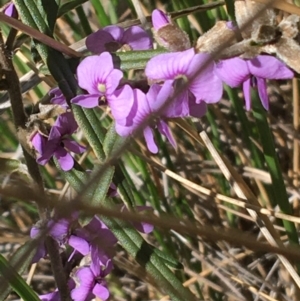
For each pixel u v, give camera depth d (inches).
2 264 4.1
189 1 6.9
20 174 4.6
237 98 7.2
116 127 3.9
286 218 5.8
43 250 4.7
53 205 2.6
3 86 4.3
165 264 4.6
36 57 4.6
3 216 7.5
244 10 3.5
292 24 3.4
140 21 5.2
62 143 4.4
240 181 6.2
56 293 5.3
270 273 7.7
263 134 6.1
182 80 3.6
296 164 7.7
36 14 4.4
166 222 2.8
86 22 7.2
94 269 4.7
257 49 3.5
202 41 3.7
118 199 6.2
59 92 4.4
